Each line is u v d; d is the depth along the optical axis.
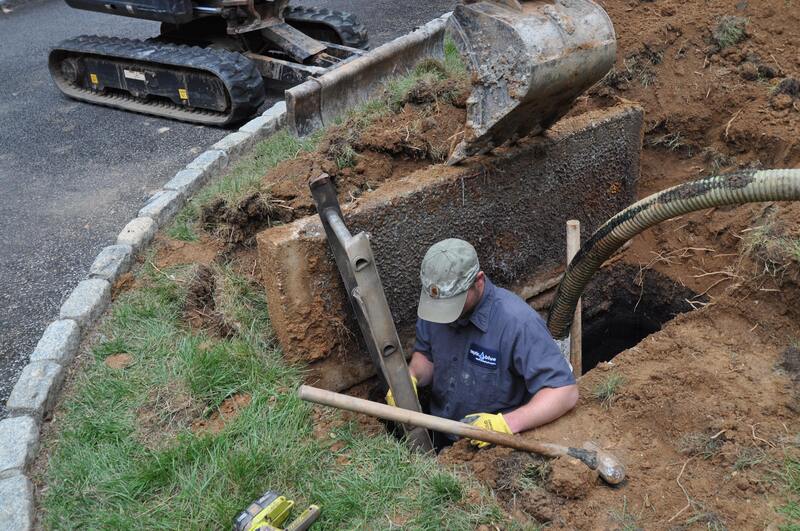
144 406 3.29
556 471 2.78
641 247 4.98
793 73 4.89
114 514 2.78
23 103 7.46
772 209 4.23
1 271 4.68
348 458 3.07
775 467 2.84
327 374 3.79
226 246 4.29
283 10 7.02
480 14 3.38
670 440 3.08
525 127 3.86
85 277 4.56
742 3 5.31
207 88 6.45
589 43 3.41
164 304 3.93
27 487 2.89
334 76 5.34
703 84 5.05
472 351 3.23
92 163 6.02
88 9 7.04
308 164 4.40
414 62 6.07
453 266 2.97
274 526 2.65
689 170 5.01
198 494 2.83
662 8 5.52
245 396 3.38
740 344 3.59
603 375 3.47
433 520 2.71
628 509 2.73
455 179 3.85
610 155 4.61
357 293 3.09
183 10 6.35
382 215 3.63
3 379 3.76
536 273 4.60
